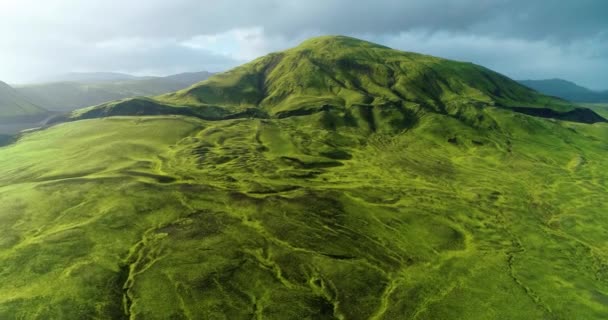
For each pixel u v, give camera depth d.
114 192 102.44
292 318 62.84
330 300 68.50
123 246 79.31
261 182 123.19
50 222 86.06
